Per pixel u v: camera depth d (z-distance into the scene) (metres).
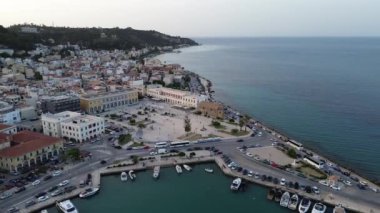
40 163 162.62
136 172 158.88
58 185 140.25
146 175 156.25
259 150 180.50
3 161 155.00
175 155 173.88
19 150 157.00
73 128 194.12
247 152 176.62
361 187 138.62
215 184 147.25
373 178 156.88
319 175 150.00
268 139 198.50
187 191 141.50
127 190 142.25
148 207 129.00
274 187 140.00
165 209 127.38
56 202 128.12
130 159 169.38
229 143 191.50
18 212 120.69
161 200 134.25
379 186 141.88
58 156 171.12
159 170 159.12
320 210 121.38
